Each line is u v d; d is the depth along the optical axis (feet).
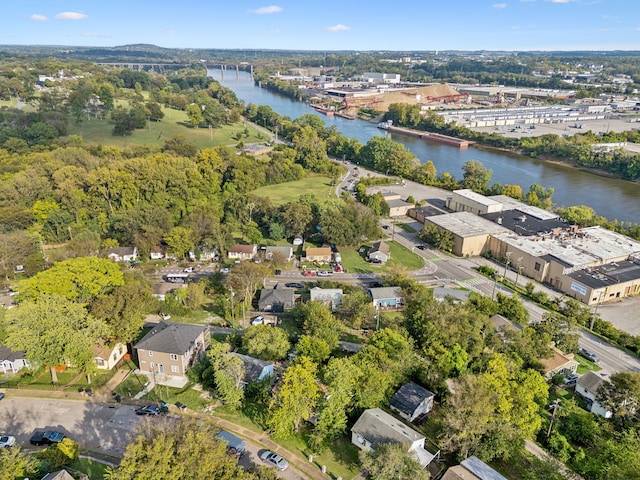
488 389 230.89
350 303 356.38
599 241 507.30
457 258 511.81
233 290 374.43
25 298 299.79
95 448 221.05
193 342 286.46
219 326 344.08
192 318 354.54
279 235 529.45
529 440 242.37
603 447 222.89
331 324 322.75
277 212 550.36
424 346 289.33
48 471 192.85
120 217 503.61
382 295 388.57
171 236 464.65
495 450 219.20
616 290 426.92
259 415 246.68
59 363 258.16
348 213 527.40
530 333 320.70
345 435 237.04
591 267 455.63
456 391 232.73
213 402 256.32
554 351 313.53
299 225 523.70
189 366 282.77
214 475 166.71
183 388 268.00
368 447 223.51
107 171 558.15
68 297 299.38
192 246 473.26
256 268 391.24
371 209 574.15
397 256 505.66
